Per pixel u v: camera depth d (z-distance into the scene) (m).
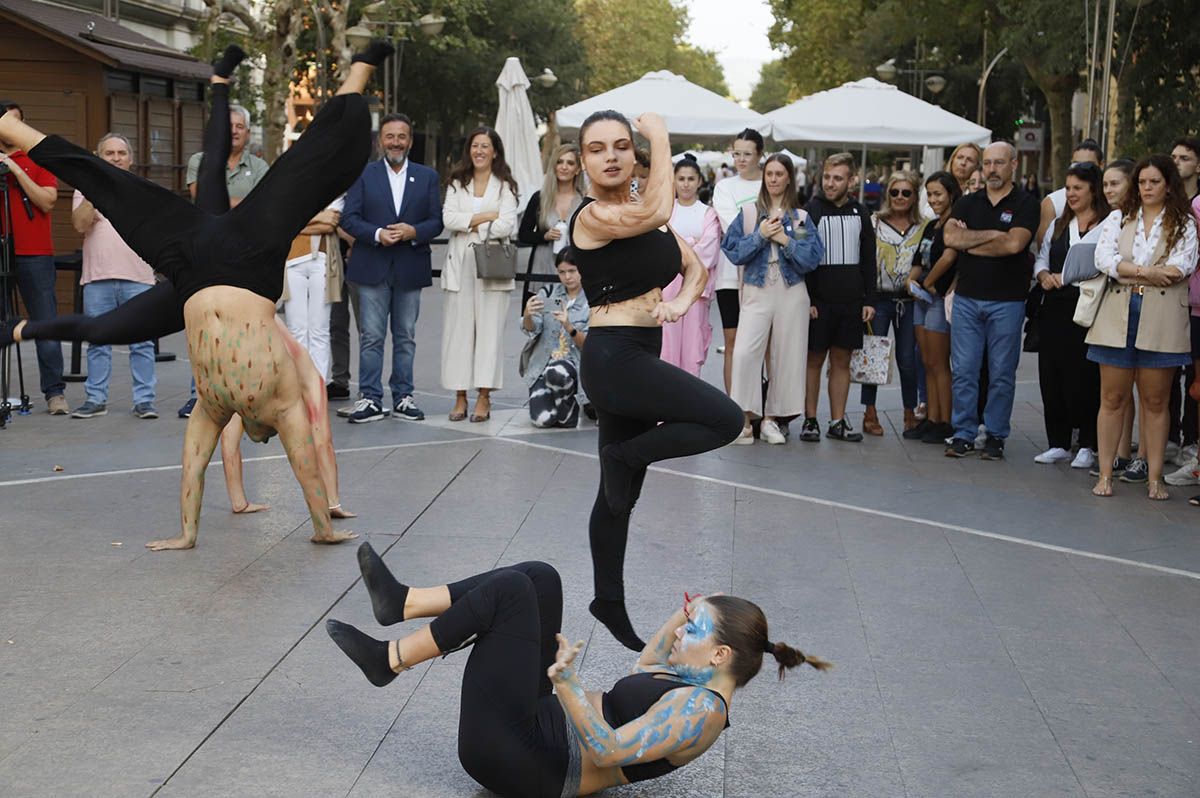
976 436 11.10
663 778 4.67
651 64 76.75
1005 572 7.34
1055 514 8.70
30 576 6.71
